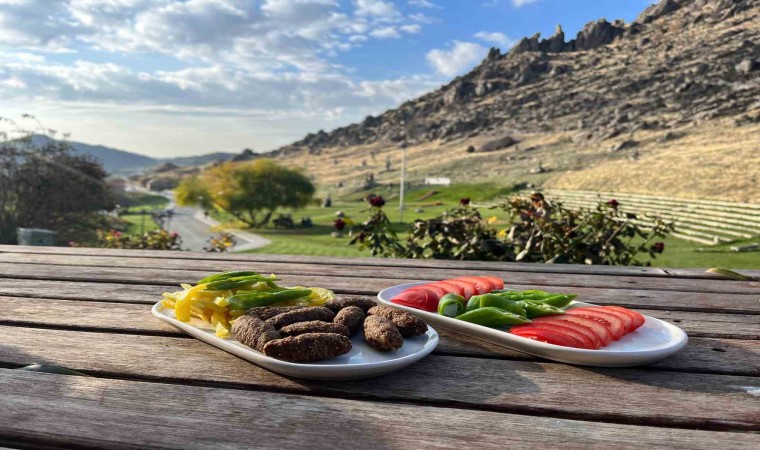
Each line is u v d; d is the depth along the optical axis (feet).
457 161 477.77
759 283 8.46
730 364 4.84
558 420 3.72
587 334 4.95
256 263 10.01
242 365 4.69
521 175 367.66
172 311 5.89
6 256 10.52
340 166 613.52
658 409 3.93
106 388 4.11
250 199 221.05
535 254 14.43
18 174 136.36
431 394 4.16
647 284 8.39
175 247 48.60
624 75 655.76
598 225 14.87
